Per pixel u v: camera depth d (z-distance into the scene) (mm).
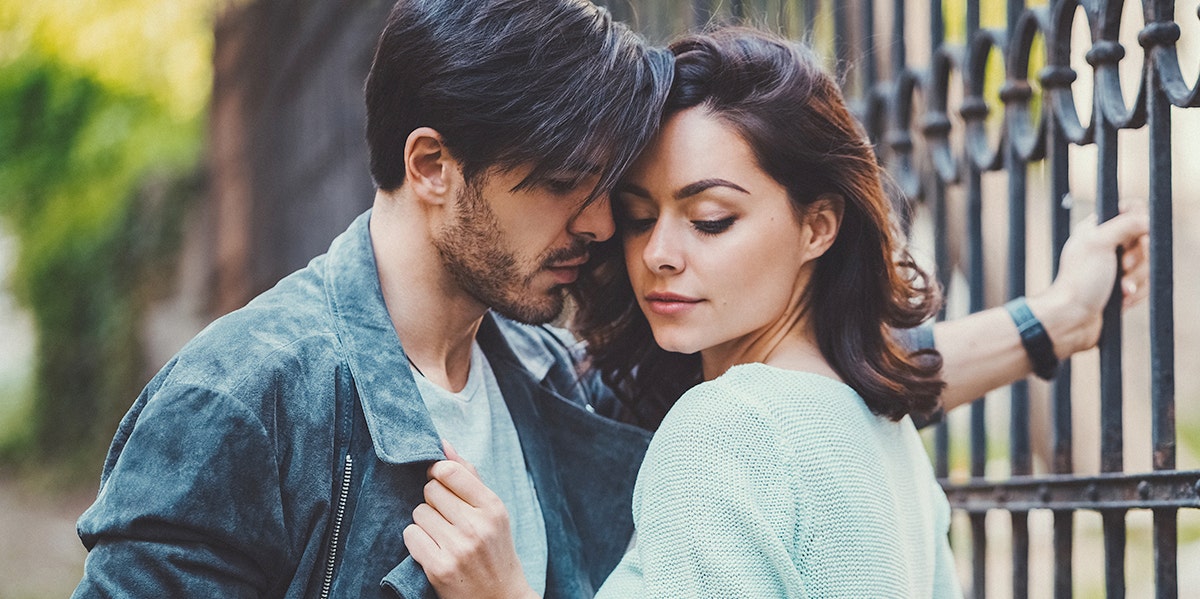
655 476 1729
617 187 1887
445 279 1963
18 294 11930
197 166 10664
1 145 11156
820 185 1852
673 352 2174
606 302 2115
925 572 1856
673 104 1842
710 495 1666
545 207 1873
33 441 11656
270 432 1740
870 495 1700
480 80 1838
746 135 1798
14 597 7684
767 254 1825
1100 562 5922
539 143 1815
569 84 1816
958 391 2314
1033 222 5352
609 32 1866
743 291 1827
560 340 2295
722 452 1687
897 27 2947
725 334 1847
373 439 1789
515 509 2047
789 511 1659
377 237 2002
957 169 2746
